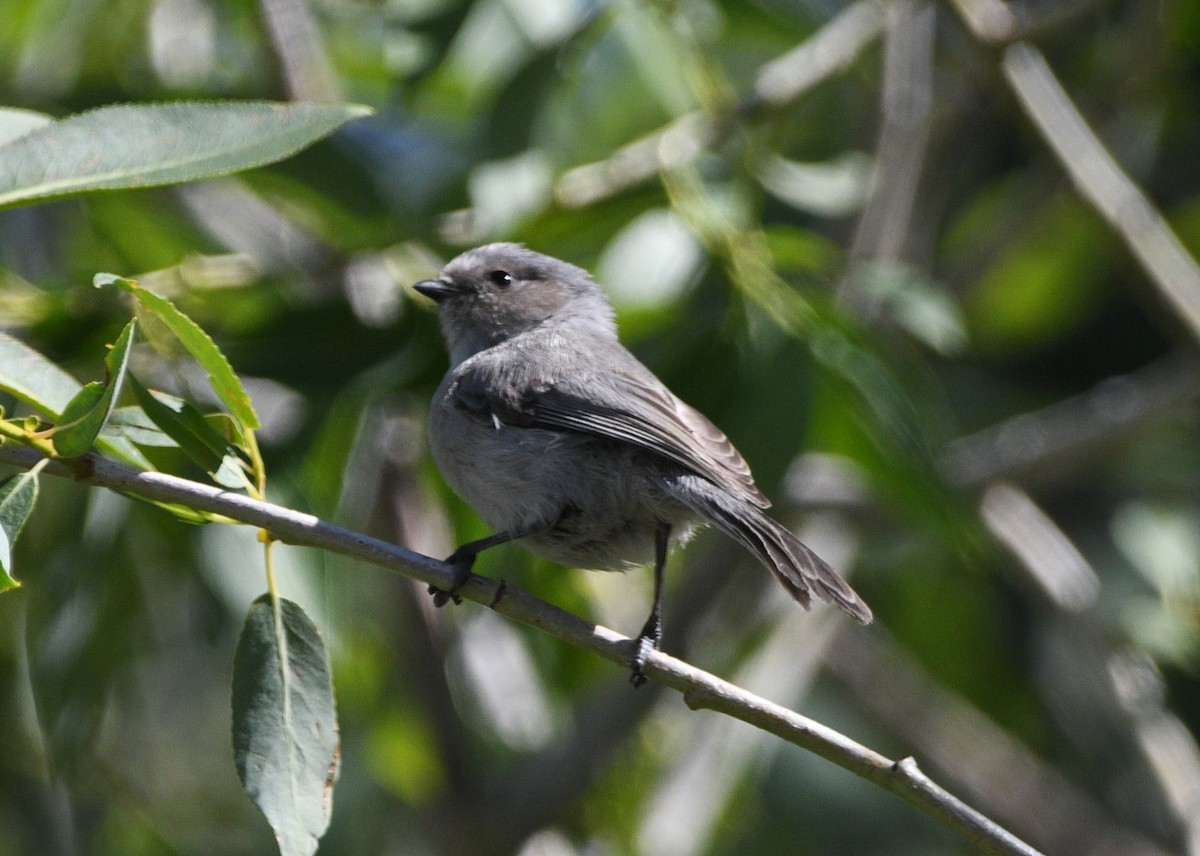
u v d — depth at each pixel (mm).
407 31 10164
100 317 9055
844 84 13961
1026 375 16188
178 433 6352
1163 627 12805
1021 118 12492
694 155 10203
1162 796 12523
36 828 11172
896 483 9094
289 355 9078
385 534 11328
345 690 11219
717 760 11805
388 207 10133
